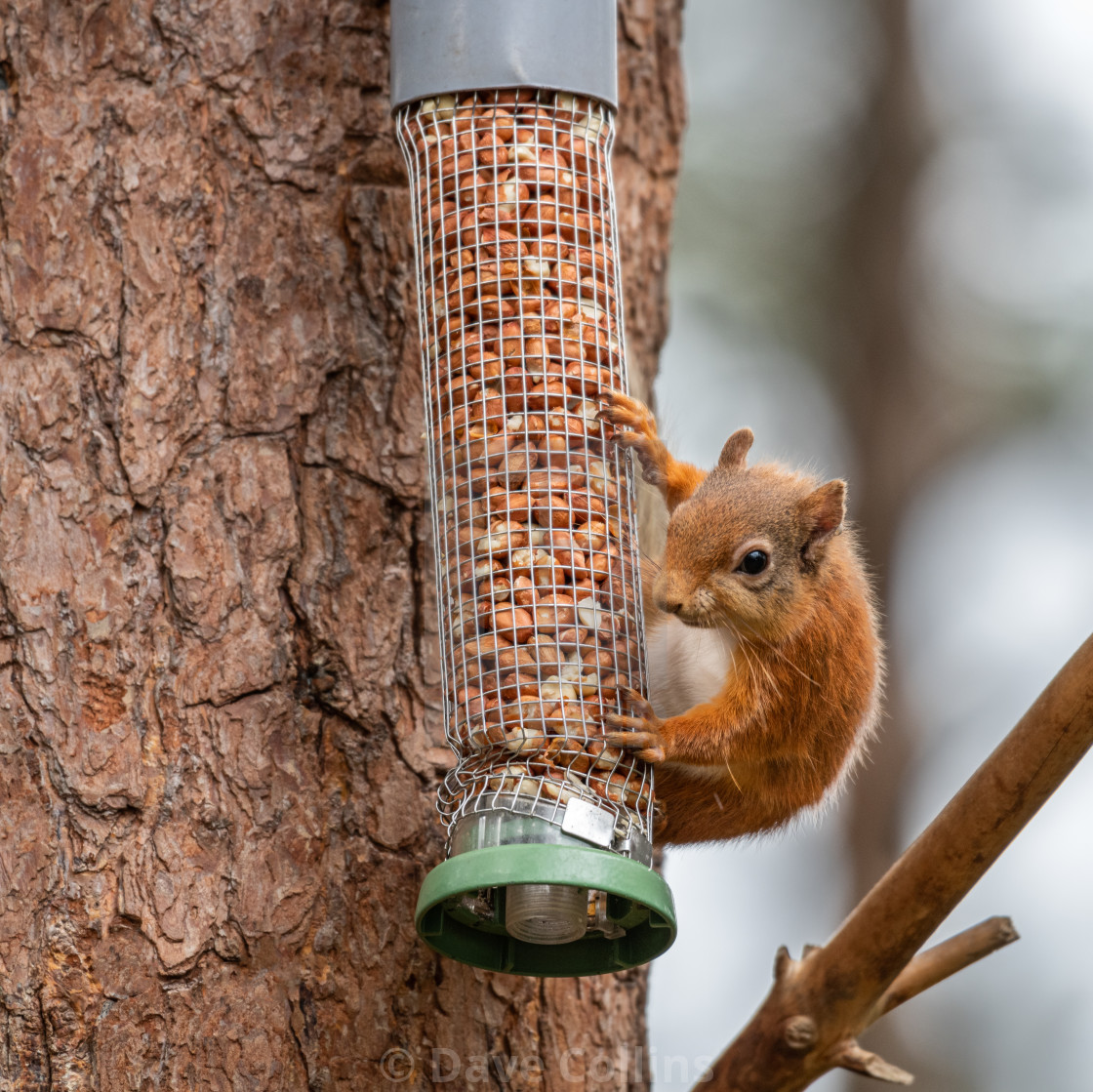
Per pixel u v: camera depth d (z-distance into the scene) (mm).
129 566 8852
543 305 8758
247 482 9156
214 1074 8344
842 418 23766
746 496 9805
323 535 9281
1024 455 23500
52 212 9156
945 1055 20203
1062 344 23438
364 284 9664
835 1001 8883
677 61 12539
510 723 8156
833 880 21766
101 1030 8219
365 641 9227
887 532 23234
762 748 9773
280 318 9422
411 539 9469
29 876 8359
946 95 25109
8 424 8891
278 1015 8539
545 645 8328
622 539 8805
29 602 8680
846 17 25469
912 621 22844
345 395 9508
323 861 8867
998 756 8008
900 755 22047
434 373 8898
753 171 24328
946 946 9242
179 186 9359
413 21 8922
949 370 23891
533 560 8445
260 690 8914
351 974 8773
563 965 8273
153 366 9117
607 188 9164
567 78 8812
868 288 24000
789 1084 9055
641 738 8227
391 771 9109
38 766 8508
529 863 7355
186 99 9477
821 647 9938
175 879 8508
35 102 9266
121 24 9445
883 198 24375
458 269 8789
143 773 8617
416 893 8984
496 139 8797
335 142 9758
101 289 9133
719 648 10219
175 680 8781
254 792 8773
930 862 8305
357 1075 8656
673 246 23609
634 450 9180
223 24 9617
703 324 23281
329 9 9875
